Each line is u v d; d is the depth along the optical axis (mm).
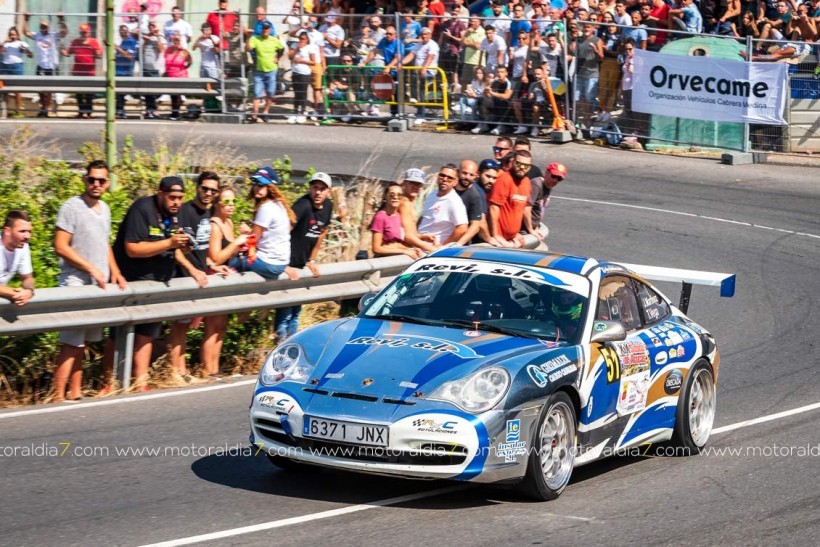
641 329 12297
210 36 34438
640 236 25453
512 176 19375
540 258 12195
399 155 30969
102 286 13477
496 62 34000
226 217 15422
